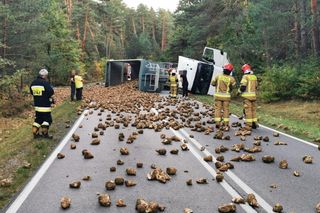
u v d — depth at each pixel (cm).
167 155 877
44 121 1066
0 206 568
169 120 1397
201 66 2773
